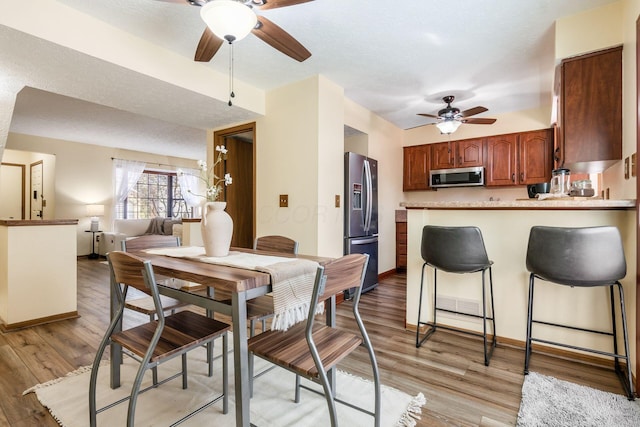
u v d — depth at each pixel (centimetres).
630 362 189
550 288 220
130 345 132
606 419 150
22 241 267
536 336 224
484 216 243
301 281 140
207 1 158
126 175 716
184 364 178
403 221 516
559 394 170
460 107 421
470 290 251
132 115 457
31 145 584
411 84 346
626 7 198
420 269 267
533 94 377
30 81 265
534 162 434
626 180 202
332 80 334
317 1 206
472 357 216
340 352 126
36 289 275
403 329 270
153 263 159
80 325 275
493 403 165
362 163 390
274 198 353
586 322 208
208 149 430
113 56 233
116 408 159
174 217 832
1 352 221
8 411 157
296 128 334
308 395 174
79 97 303
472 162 479
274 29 179
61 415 153
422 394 172
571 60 225
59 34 206
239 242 443
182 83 279
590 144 219
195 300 136
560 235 175
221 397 156
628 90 195
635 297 182
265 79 329
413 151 530
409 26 236
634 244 187
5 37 197
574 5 212
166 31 240
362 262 139
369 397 170
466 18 226
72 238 296
